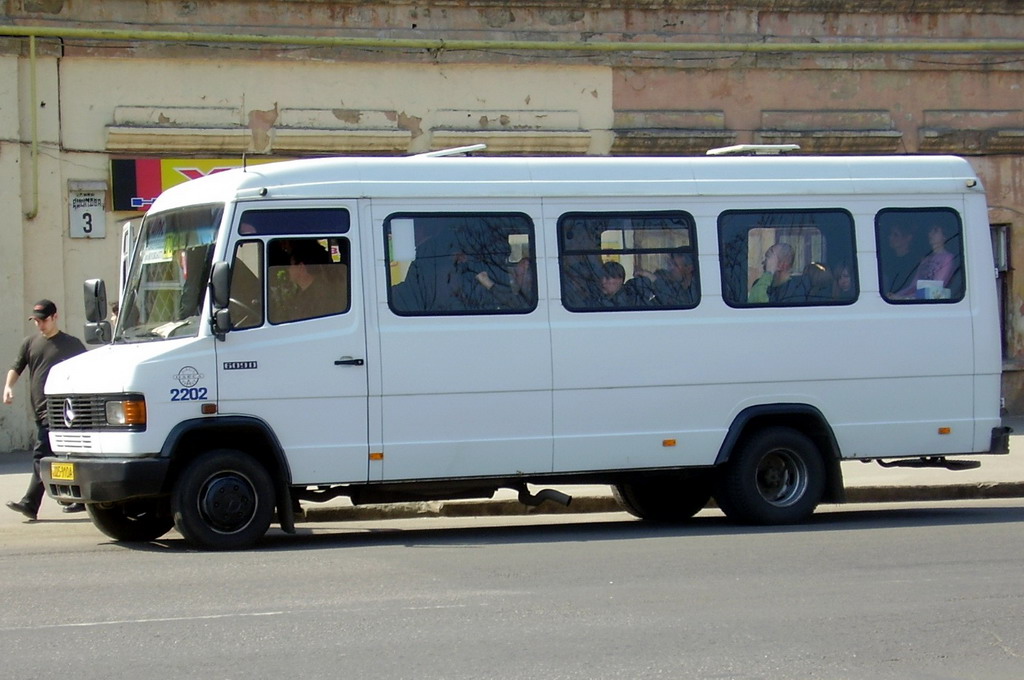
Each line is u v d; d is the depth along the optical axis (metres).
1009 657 17.25
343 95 46.75
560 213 28.83
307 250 27.06
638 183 29.39
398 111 47.22
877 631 18.56
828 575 22.78
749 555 25.03
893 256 30.91
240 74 45.81
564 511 34.88
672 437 29.16
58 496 27.05
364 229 27.47
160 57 45.06
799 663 16.86
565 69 48.66
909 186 31.09
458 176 28.31
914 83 51.91
